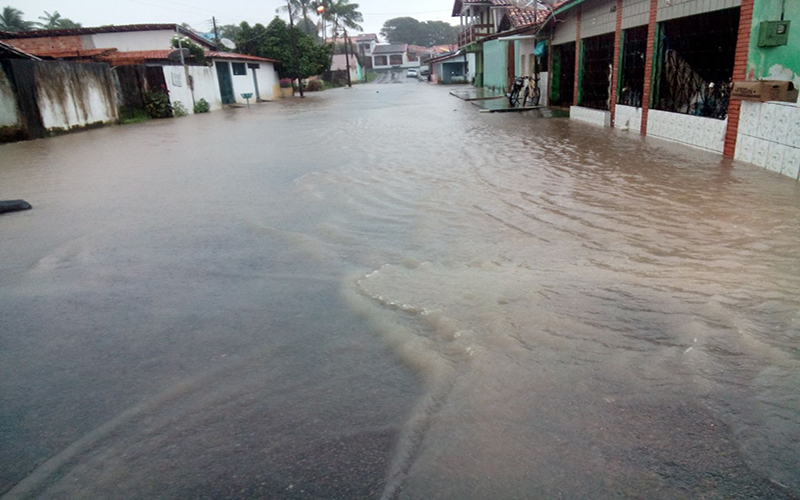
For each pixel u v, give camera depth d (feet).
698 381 8.39
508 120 51.93
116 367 9.91
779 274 12.55
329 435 7.69
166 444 7.71
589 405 7.93
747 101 26.12
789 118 22.61
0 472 7.35
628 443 7.14
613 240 15.65
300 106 92.38
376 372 9.28
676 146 32.53
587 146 33.65
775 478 6.47
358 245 16.25
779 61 26.21
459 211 19.35
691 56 33.42
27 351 10.69
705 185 21.83
